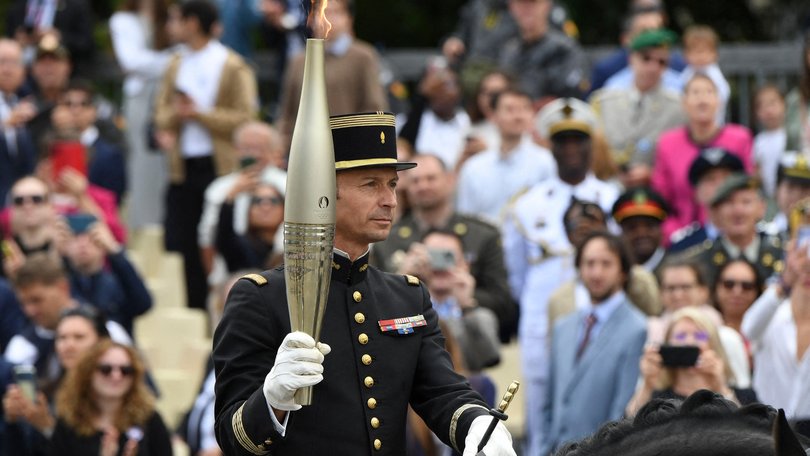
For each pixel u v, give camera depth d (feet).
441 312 98.68
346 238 45.93
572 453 35.83
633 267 100.01
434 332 47.34
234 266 131.13
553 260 116.37
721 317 102.94
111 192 151.43
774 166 139.95
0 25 206.59
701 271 99.55
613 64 154.81
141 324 148.15
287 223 40.45
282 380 39.83
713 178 118.73
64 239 121.80
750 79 167.22
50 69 153.58
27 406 95.61
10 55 151.94
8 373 99.30
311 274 40.27
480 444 41.34
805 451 31.01
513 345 132.57
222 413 44.21
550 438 98.32
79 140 138.00
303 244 40.22
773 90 141.38
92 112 153.07
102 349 94.73
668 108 136.36
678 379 84.17
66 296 108.68
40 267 106.52
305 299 40.40
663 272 101.24
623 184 131.85
